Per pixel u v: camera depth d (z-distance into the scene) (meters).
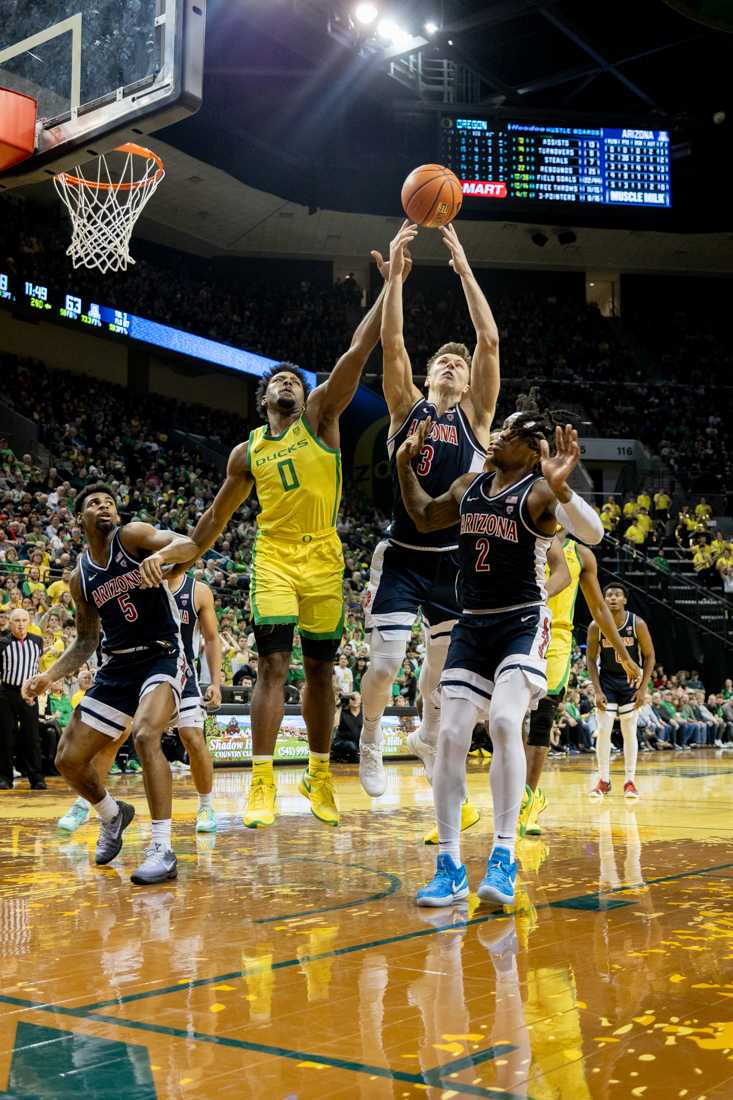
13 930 3.02
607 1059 1.90
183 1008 2.22
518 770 3.50
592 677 7.89
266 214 25.44
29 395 21.41
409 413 4.72
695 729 18.92
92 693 4.32
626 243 28.19
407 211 4.68
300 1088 1.76
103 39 5.63
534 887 3.76
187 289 25.22
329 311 27.67
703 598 22.59
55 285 20.27
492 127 24.28
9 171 6.08
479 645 3.67
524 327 29.33
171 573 4.35
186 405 25.72
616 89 26.53
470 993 2.33
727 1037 2.02
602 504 26.92
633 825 5.91
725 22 18.97
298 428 4.63
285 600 4.54
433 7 21.56
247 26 21.38
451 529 4.62
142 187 10.97
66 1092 1.75
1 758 8.89
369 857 4.55
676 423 28.91
